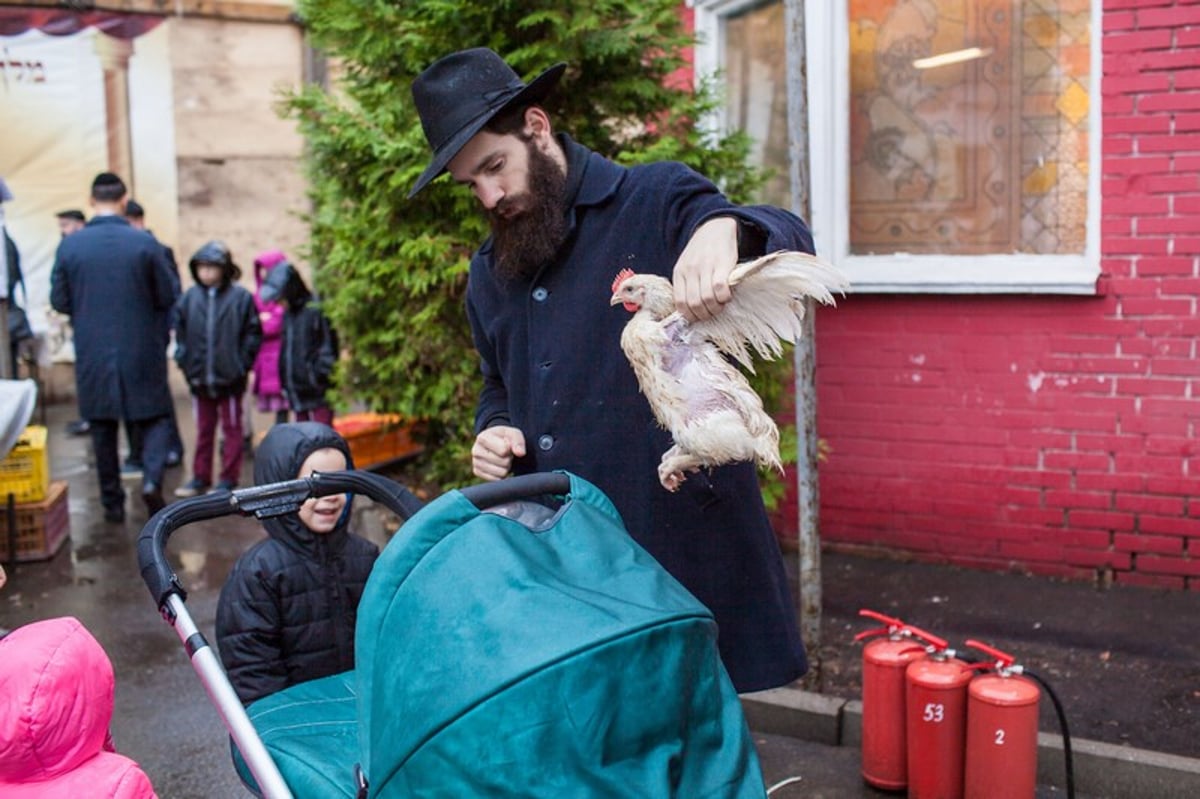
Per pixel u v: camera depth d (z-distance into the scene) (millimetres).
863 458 6535
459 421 5758
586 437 2787
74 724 2574
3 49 13203
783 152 6875
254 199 14109
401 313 5691
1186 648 5098
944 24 6258
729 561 2811
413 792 1926
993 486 6195
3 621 6043
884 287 6281
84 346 7922
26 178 13477
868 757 4129
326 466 3465
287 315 8992
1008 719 3711
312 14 5602
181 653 5582
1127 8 5617
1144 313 5750
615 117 5582
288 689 2898
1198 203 5582
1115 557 5945
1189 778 3938
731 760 2023
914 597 5879
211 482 9062
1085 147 5969
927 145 6367
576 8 5223
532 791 1823
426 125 2691
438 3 5125
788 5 4504
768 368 5582
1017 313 6039
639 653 1906
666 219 2713
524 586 1988
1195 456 5715
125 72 13562
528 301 2854
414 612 2021
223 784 4285
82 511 8477
